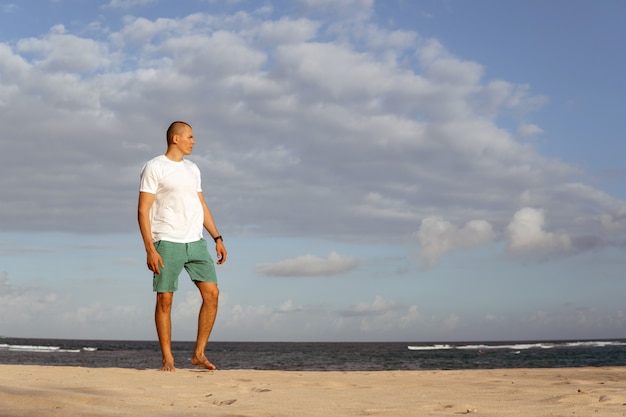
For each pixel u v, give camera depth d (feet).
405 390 13.25
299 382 15.05
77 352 216.54
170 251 18.85
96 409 7.87
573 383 15.05
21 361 122.01
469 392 12.69
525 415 8.92
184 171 19.39
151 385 12.84
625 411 9.31
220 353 238.27
